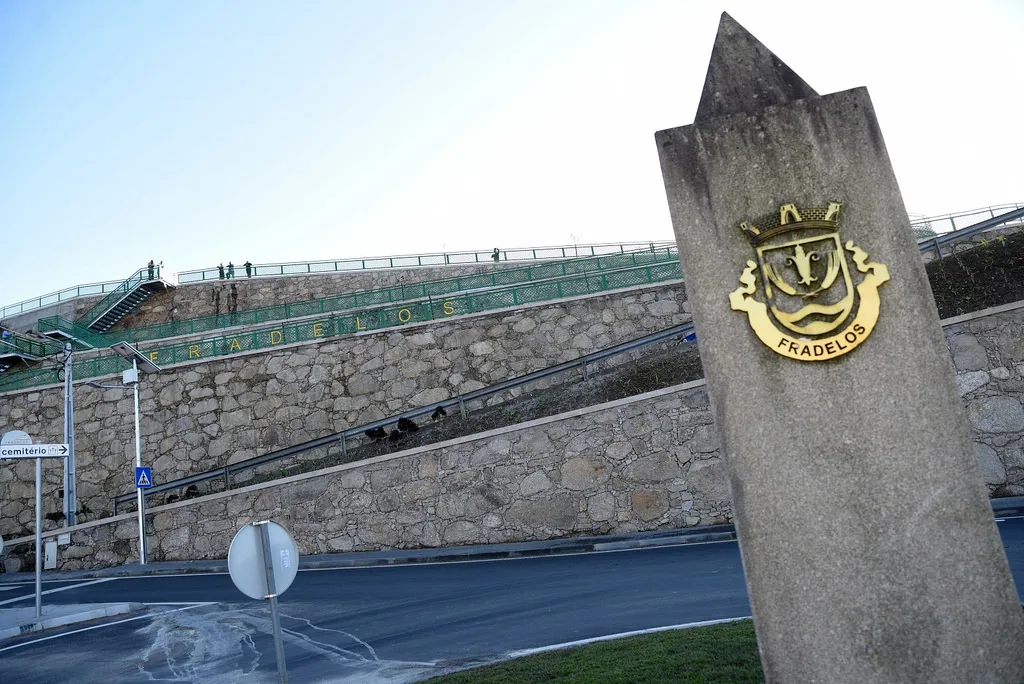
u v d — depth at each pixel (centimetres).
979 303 1680
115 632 1126
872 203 424
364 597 1226
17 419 2698
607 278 2638
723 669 545
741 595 885
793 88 455
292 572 561
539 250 3719
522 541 1666
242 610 1221
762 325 416
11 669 941
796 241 423
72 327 3306
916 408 402
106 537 2103
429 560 1602
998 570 386
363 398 2561
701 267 429
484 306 2642
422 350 2581
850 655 382
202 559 1977
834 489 396
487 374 2522
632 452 1642
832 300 414
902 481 394
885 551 388
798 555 394
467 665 712
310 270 3659
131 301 3541
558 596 1032
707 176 438
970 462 396
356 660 808
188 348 2741
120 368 2711
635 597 953
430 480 1794
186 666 875
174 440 2584
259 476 2377
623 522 1611
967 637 379
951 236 2081
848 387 405
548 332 2538
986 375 1493
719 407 416
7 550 2280
